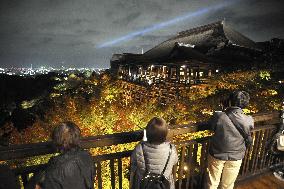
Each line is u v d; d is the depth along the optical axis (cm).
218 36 3712
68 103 2408
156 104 2366
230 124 304
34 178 180
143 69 3691
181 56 2553
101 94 3688
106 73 5162
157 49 4056
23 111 3716
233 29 4081
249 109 1546
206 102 1814
